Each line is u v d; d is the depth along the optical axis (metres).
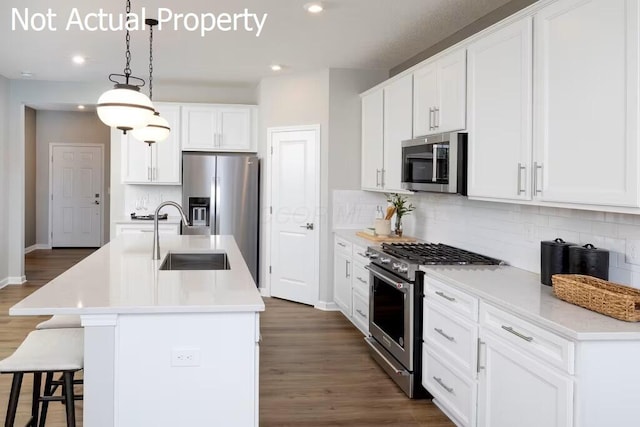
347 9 3.98
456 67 3.56
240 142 6.98
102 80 6.86
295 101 6.30
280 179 6.50
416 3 3.83
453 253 3.95
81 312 2.22
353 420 3.25
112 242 4.55
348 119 6.00
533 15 2.73
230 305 2.33
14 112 6.89
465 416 2.90
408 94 4.45
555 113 2.55
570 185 2.45
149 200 7.20
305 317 5.73
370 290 4.39
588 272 2.63
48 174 10.54
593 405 2.02
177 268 4.13
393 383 3.86
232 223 6.72
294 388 3.75
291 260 6.42
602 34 2.23
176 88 7.16
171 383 2.34
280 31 4.55
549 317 2.20
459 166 3.47
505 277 3.11
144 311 2.27
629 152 2.09
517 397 2.41
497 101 3.06
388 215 5.17
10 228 7.00
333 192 5.99
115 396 2.29
